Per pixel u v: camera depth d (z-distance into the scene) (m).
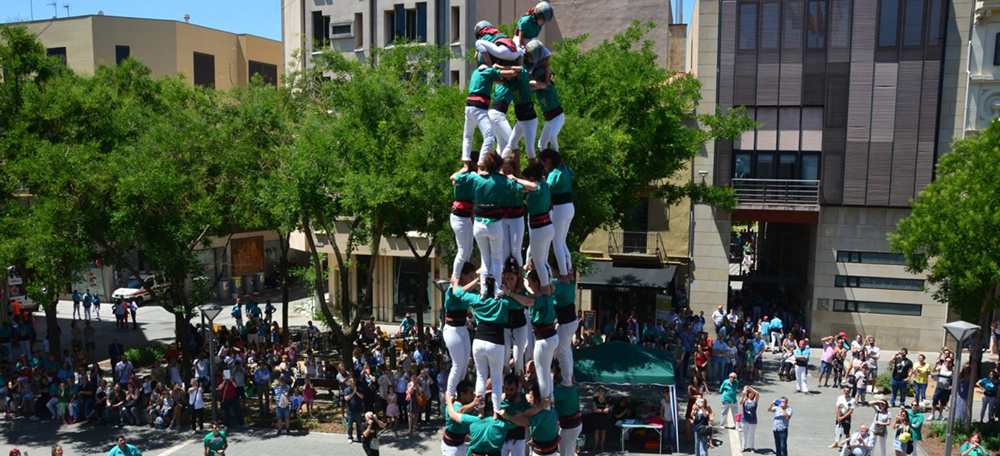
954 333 16.75
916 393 24.42
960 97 30.84
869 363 25.64
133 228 22.34
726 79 32.97
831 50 31.88
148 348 31.89
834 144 32.16
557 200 8.61
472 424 8.24
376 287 39.44
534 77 8.49
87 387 23.97
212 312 21.48
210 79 51.28
